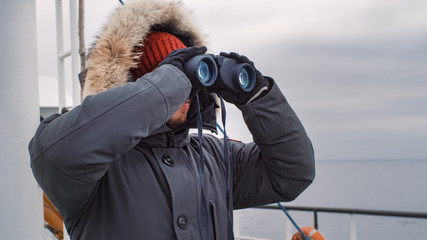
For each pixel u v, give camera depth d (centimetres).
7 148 153
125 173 107
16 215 155
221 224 119
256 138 127
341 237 3834
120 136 92
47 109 709
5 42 154
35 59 162
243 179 140
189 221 107
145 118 95
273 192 138
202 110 127
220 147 140
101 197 106
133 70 131
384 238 4109
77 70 199
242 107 121
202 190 108
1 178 152
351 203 8225
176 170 112
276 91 123
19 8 157
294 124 126
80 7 189
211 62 108
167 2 136
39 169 96
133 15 123
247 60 115
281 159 128
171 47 131
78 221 110
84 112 93
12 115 154
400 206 7844
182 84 102
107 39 120
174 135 119
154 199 106
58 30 221
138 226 102
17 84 156
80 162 90
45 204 288
